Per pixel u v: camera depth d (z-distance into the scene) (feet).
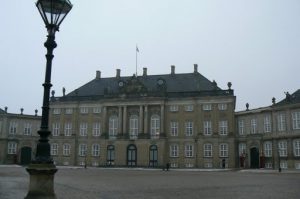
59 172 171.73
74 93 312.50
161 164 268.00
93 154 291.58
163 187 84.84
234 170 214.07
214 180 113.39
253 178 124.77
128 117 286.25
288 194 67.00
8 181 96.48
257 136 255.70
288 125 238.89
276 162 244.42
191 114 273.13
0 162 296.51
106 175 146.10
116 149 280.72
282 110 244.63
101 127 291.58
